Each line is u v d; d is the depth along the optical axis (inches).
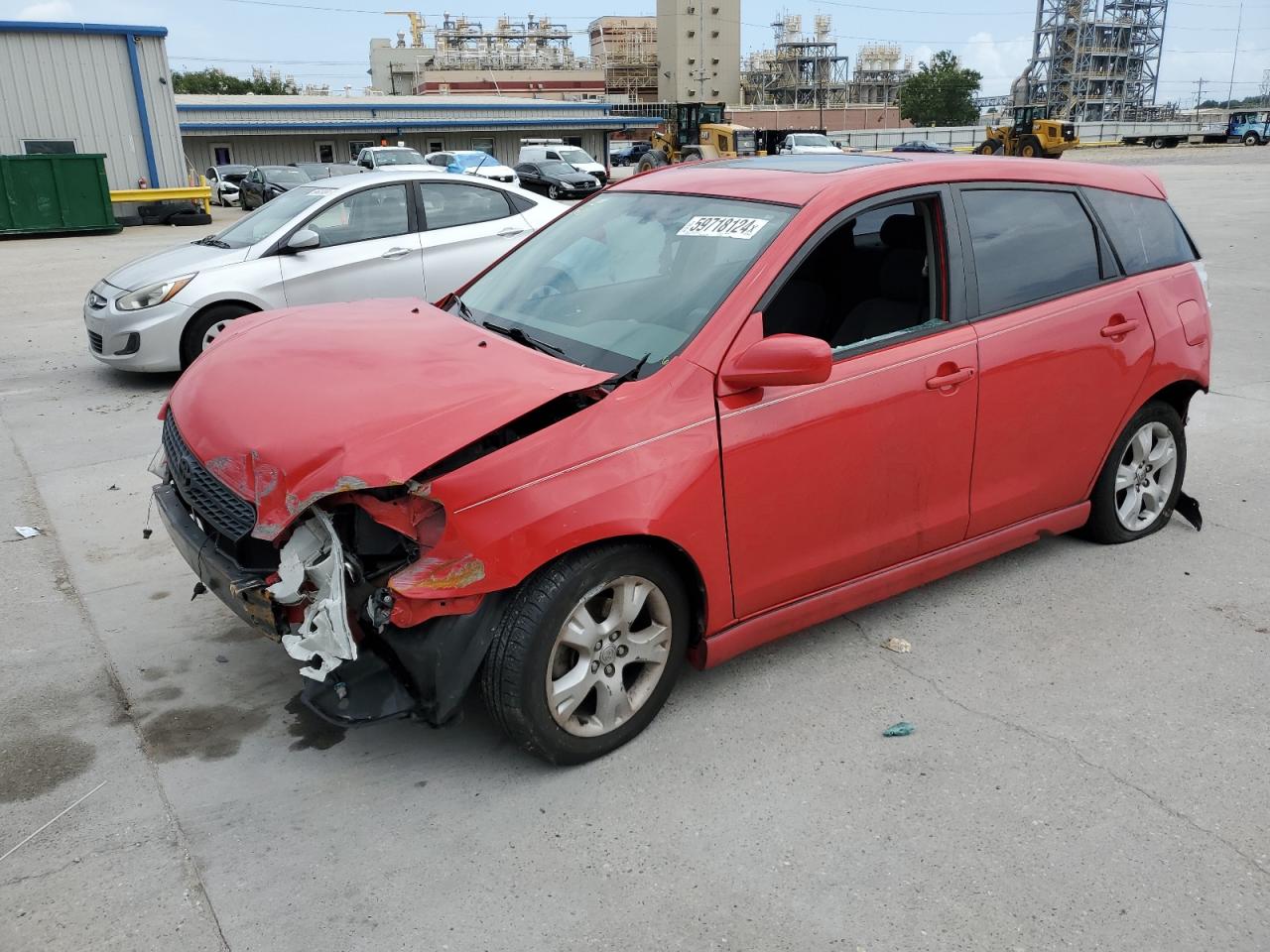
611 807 111.7
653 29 5536.4
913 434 134.8
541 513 104.3
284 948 91.8
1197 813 111.2
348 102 2207.2
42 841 105.6
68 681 136.6
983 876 101.5
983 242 144.5
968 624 153.8
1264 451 235.3
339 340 131.6
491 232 334.3
